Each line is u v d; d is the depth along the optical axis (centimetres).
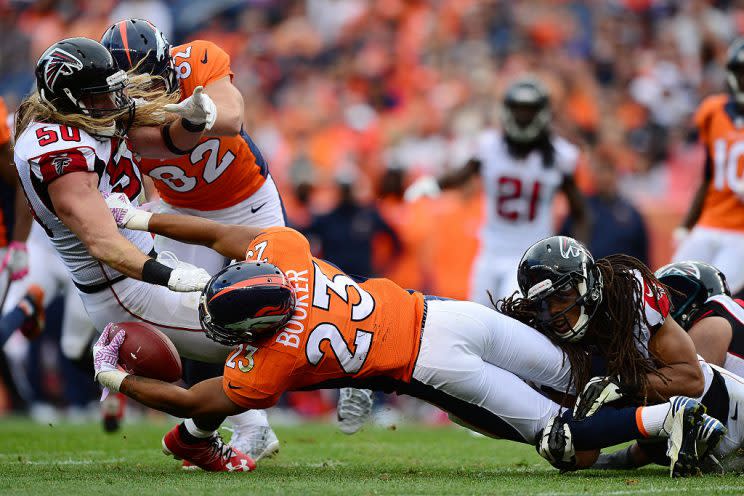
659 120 4181
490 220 2806
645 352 1483
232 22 5294
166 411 1428
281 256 1427
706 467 1491
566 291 1457
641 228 3372
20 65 5059
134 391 1424
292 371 1395
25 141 1438
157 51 1580
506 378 1484
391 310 1458
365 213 3291
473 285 2825
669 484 1351
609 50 4500
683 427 1384
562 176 2756
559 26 4647
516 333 1501
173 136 1516
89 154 1429
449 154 4128
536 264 1467
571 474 1502
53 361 3331
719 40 4481
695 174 4016
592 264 1463
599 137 3938
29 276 2305
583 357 1514
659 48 4456
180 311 1540
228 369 1402
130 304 1545
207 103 1483
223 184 1758
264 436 1694
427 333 1463
